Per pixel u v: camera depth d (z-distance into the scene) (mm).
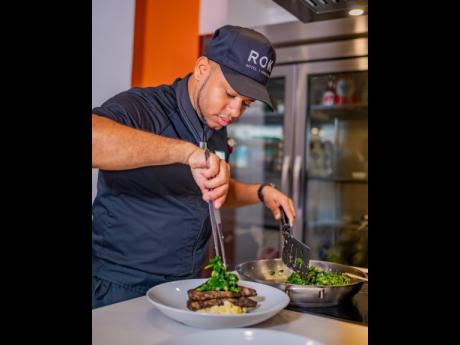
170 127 1367
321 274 1211
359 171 2605
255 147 2916
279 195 1511
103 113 1193
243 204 1646
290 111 2678
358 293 1167
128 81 2031
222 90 1267
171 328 873
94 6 1864
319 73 2570
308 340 728
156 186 1314
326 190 2688
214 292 911
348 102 2580
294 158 2676
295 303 1034
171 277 1382
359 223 2615
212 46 1281
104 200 1351
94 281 1344
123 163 983
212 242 1640
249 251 2938
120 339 808
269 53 1240
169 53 2303
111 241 1355
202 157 967
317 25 2514
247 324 844
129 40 2018
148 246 1347
